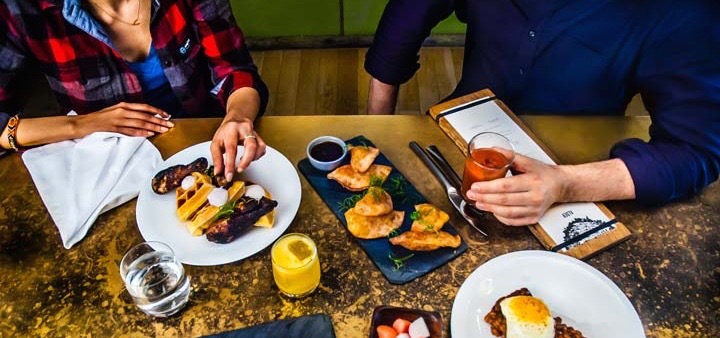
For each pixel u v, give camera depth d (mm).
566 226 911
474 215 930
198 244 885
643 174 923
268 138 1063
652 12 1008
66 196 952
